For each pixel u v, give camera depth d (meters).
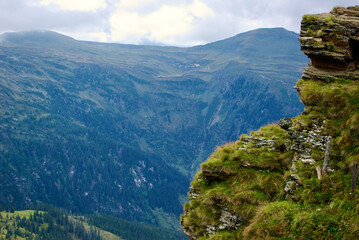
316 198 18.70
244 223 20.33
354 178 17.84
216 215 21.66
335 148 20.03
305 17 26.03
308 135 21.58
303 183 19.62
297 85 25.53
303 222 17.70
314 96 23.23
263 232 18.53
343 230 16.72
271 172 21.83
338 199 18.03
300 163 20.73
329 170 19.41
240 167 22.75
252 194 20.86
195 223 22.39
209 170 23.14
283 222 18.31
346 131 20.28
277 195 20.50
